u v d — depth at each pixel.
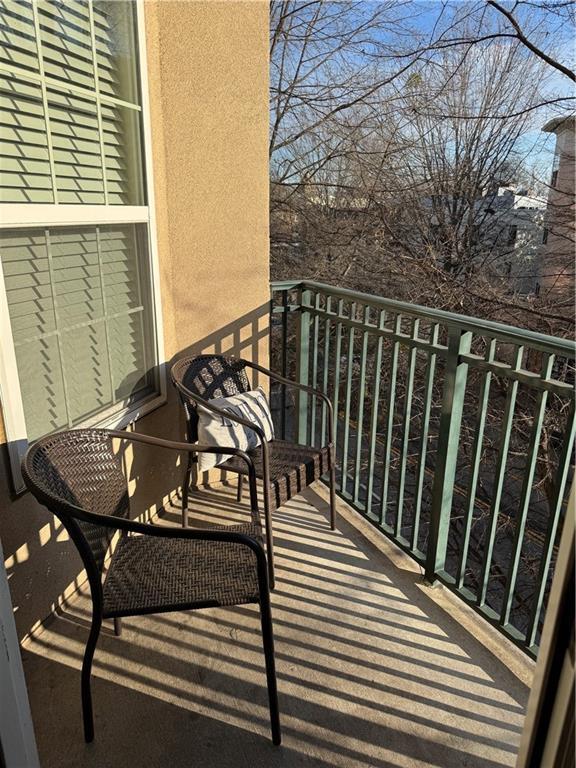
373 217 6.99
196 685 1.64
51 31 1.71
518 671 1.71
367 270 7.13
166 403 2.50
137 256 2.26
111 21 1.97
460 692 1.63
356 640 1.82
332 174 7.02
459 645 1.81
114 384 2.19
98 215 1.97
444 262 6.88
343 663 1.73
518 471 5.86
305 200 7.16
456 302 6.72
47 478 1.39
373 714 1.55
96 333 2.06
